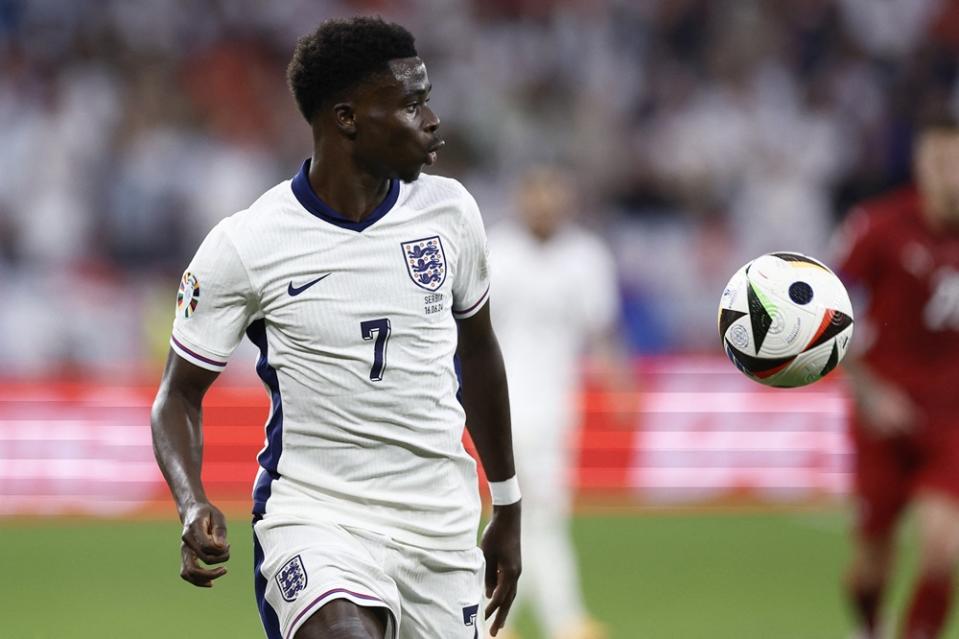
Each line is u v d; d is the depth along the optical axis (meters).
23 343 54.91
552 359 30.48
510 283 30.30
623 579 35.72
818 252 64.31
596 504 47.72
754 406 48.19
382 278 14.73
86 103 61.56
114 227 58.88
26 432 45.78
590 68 67.62
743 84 67.62
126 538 41.84
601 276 31.22
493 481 16.69
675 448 48.00
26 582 35.06
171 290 57.41
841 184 66.06
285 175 62.62
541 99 66.75
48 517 45.53
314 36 14.68
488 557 16.69
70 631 29.50
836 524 44.66
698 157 65.00
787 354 16.23
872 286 26.17
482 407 16.36
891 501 26.39
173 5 65.81
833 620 30.91
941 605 23.83
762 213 64.38
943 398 25.47
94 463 45.94
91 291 56.03
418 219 15.05
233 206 60.34
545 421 30.00
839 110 67.38
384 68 14.45
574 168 65.19
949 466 24.62
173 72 64.25
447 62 66.88
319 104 14.69
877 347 26.14
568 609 28.95
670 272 61.44
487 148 65.12
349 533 14.65
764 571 36.84
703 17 69.06
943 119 25.31
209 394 46.28
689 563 37.94
